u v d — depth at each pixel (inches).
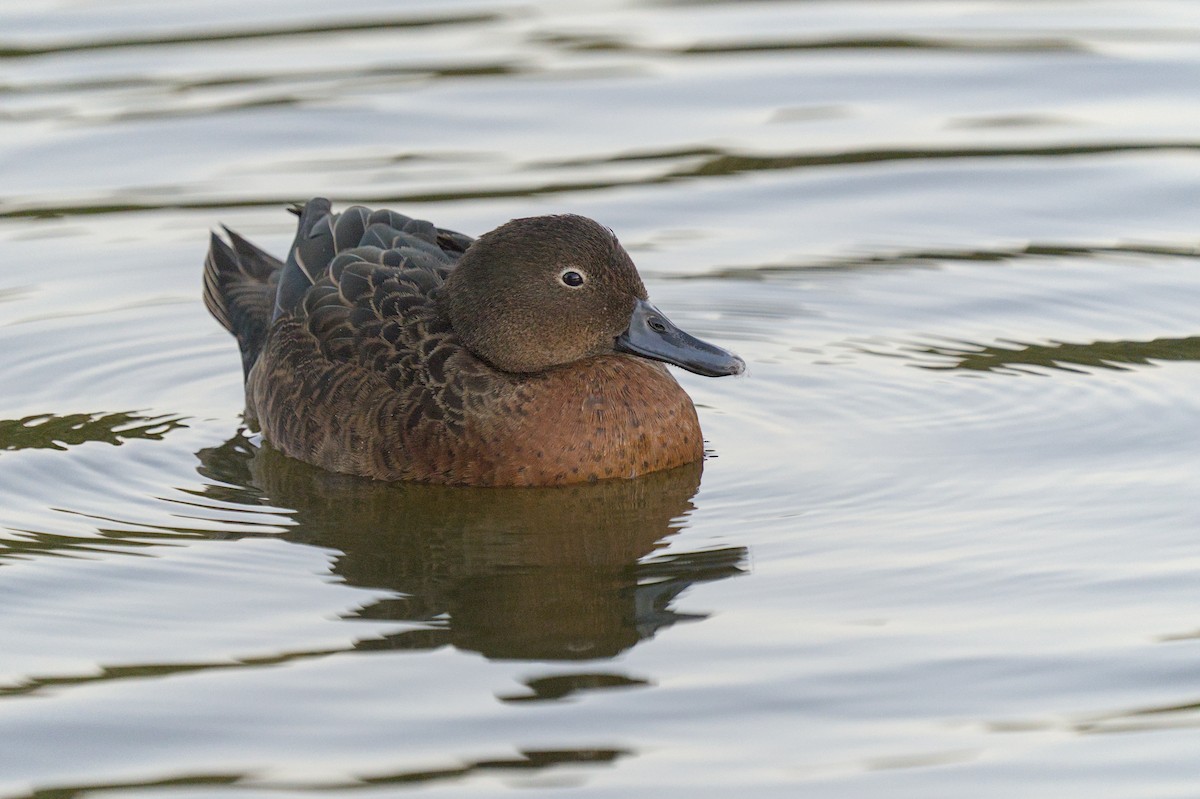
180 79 817.5
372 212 576.1
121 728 363.6
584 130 770.2
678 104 795.4
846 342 606.2
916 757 347.3
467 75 824.3
